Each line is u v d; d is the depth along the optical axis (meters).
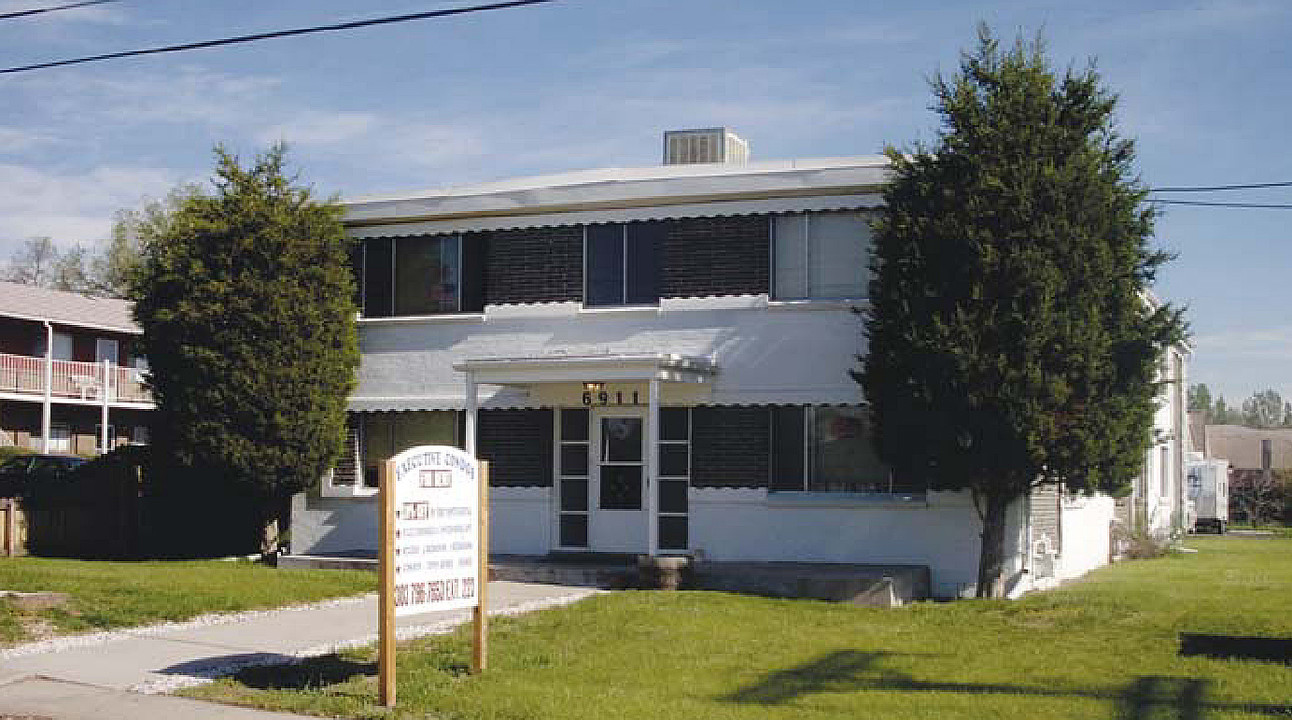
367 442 22.19
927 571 18.00
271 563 21.25
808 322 18.91
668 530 19.72
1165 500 33.78
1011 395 15.51
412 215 21.47
